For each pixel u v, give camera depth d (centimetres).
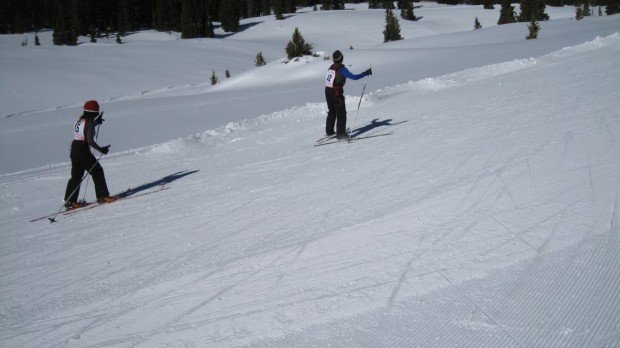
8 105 4112
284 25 9581
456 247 450
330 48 7650
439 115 1169
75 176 860
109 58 6125
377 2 12162
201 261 520
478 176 655
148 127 1948
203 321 390
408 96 1593
